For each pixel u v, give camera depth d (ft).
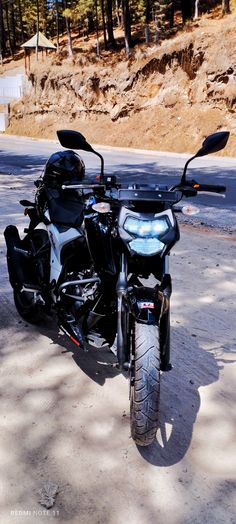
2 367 12.01
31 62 214.28
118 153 93.76
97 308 10.10
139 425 8.60
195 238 25.39
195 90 102.78
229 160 77.20
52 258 11.98
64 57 164.45
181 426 9.78
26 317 14.44
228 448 9.18
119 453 8.99
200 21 116.88
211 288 17.65
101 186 10.12
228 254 22.12
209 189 10.31
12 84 182.09
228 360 12.48
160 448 9.14
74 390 11.01
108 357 12.57
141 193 8.93
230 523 7.48
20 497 7.91
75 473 8.46
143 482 8.29
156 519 7.52
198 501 7.90
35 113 155.84
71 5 195.52
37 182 13.60
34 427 9.68
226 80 96.53
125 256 9.36
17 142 125.29
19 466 8.61
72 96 140.26
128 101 119.03
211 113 97.71
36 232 13.99
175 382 11.38
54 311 12.67
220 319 14.98
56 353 12.76
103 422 9.87
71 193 12.57
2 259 20.77
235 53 95.04
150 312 8.83
